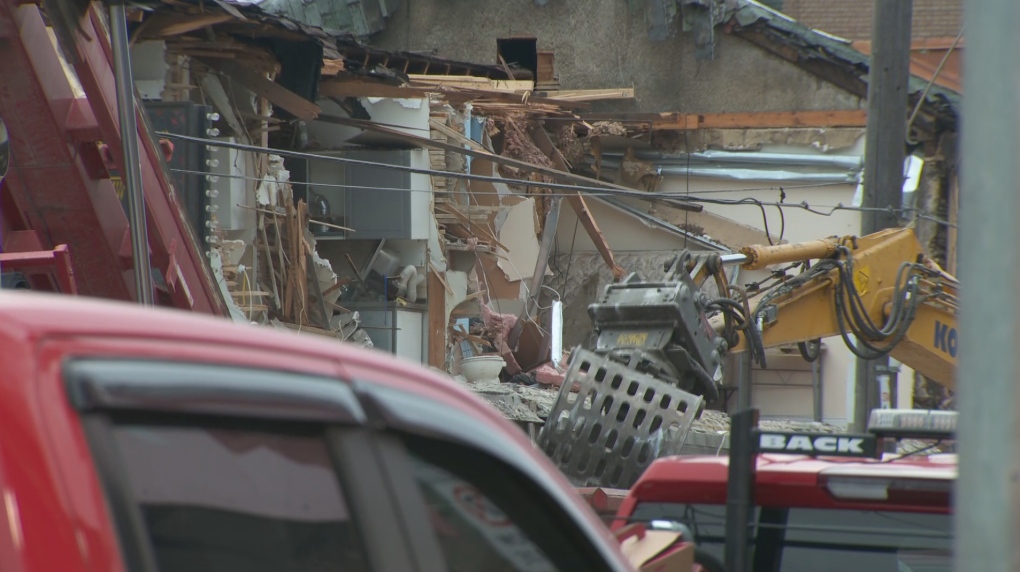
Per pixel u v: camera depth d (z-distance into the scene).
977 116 6.83
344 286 81.06
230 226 67.81
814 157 113.50
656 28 121.62
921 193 110.12
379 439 7.58
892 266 48.47
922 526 17.33
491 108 97.81
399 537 7.51
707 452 55.16
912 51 120.50
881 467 17.92
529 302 93.00
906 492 17.41
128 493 6.03
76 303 6.50
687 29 120.75
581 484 36.12
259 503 6.73
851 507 17.66
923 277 47.72
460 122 89.25
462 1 124.00
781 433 17.50
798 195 113.56
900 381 103.69
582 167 112.12
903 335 46.69
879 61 57.84
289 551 6.84
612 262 103.06
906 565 17.28
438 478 8.09
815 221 113.44
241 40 72.50
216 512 6.48
